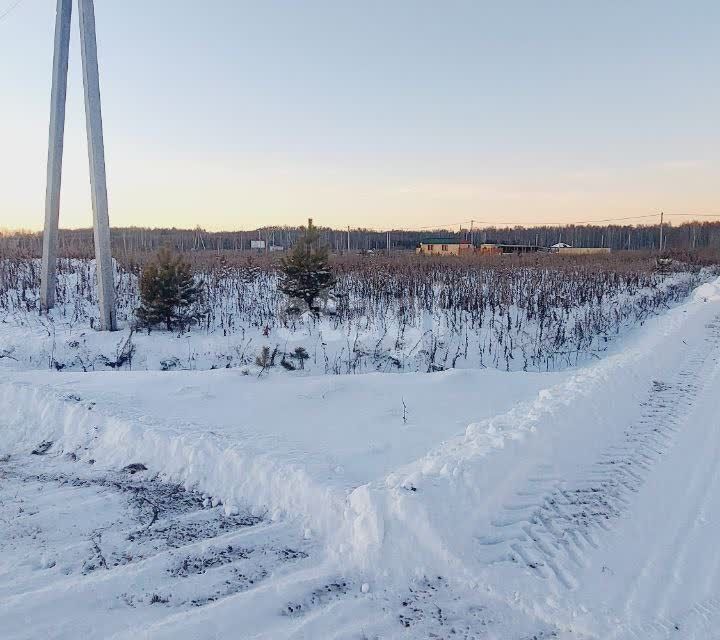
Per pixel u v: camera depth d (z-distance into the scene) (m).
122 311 14.20
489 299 16.84
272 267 20.78
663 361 10.24
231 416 6.72
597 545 4.16
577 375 8.51
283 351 10.67
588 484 5.20
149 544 4.30
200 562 4.06
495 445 5.19
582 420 6.39
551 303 17.28
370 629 3.36
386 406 7.32
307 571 3.97
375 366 11.05
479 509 4.43
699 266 36.69
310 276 13.23
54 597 3.57
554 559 3.97
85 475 5.62
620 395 7.68
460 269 23.30
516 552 4.05
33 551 4.18
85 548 4.23
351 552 4.12
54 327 12.04
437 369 10.99
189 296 12.97
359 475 5.10
